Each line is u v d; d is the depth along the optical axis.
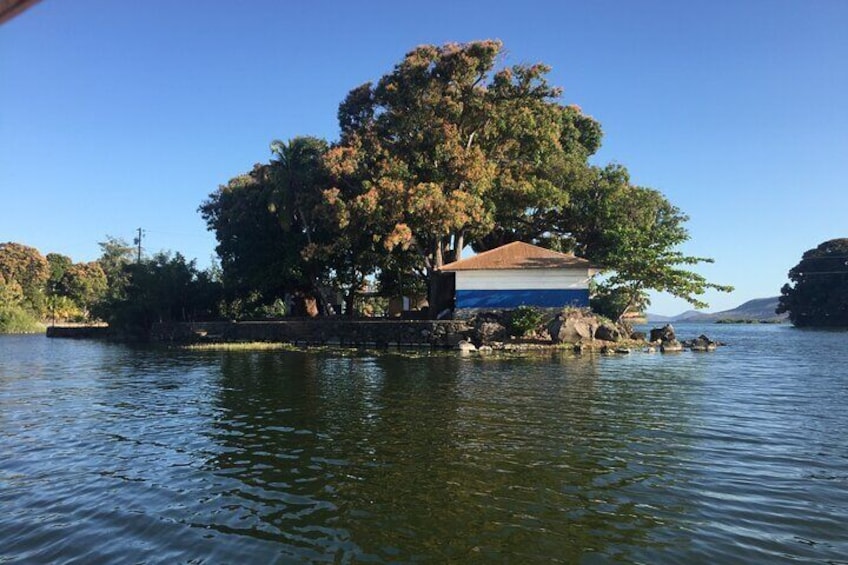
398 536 6.23
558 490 7.66
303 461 9.32
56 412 14.31
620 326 38.72
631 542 5.96
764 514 6.69
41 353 36.72
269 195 45.50
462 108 40.19
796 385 17.58
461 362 25.30
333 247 42.03
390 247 35.41
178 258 55.41
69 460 9.66
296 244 47.50
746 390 16.47
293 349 35.69
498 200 40.88
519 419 12.37
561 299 35.78
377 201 36.25
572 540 6.04
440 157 38.50
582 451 9.62
